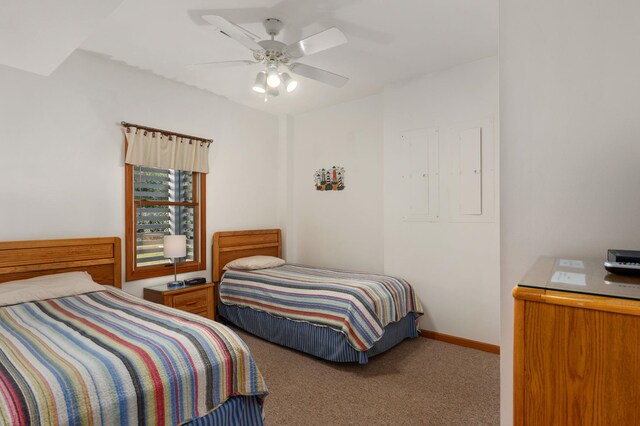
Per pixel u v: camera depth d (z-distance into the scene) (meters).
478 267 3.29
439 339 3.50
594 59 1.23
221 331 1.81
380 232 4.14
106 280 3.16
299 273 3.74
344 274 3.67
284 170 4.91
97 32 2.73
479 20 2.55
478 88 3.26
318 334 2.97
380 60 3.24
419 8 2.40
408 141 3.70
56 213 2.93
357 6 2.38
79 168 3.06
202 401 1.55
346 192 4.43
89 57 3.12
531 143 1.33
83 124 3.09
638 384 0.66
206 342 1.68
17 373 1.29
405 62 3.29
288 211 4.92
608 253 1.02
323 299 2.97
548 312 0.74
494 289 3.21
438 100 3.50
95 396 1.26
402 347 3.32
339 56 3.16
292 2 2.33
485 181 3.24
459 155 3.37
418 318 3.61
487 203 3.23
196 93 3.95
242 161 4.46
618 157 1.20
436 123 3.51
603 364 0.69
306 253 4.85
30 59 2.36
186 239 3.83
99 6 1.77
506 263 1.37
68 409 1.19
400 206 3.77
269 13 2.45
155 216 3.68
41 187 2.86
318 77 2.73
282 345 3.30
